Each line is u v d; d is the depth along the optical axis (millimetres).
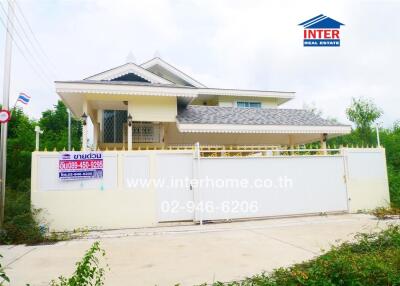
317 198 10211
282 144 16766
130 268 5035
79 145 27156
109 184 8781
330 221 9086
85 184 8633
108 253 6094
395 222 8695
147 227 8781
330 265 4031
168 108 12258
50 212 8344
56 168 8500
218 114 14508
